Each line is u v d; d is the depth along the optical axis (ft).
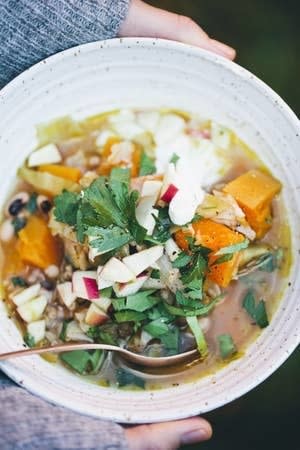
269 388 2.32
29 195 1.84
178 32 1.88
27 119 1.82
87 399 1.68
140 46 1.78
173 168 1.73
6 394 1.65
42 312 1.78
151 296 1.72
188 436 1.74
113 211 1.69
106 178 1.78
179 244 1.71
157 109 1.87
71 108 1.85
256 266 1.78
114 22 1.80
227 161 1.84
